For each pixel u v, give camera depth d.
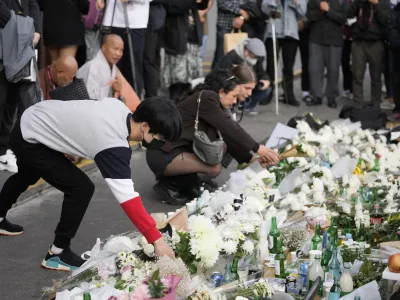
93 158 4.66
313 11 12.13
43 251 5.99
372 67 12.09
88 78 8.41
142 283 3.81
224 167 7.88
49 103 5.09
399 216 5.50
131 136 4.58
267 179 6.27
